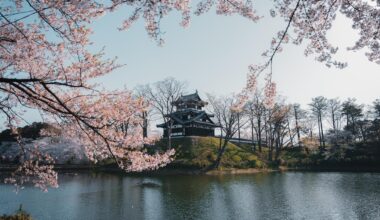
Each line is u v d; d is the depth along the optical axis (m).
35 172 11.28
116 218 18.05
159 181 35.53
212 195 25.58
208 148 57.66
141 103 9.19
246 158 55.78
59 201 22.77
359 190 27.16
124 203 22.20
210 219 17.75
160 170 47.12
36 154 10.95
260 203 22.06
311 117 78.88
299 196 24.72
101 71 8.45
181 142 60.09
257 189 28.91
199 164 47.19
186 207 20.88
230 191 27.72
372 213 18.55
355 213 18.64
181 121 66.81
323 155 58.84
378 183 31.83
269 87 8.51
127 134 9.69
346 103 72.25
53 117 8.80
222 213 19.09
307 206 20.80
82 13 7.44
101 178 38.62
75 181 34.94
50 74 8.07
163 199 23.78
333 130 75.19
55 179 11.49
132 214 18.95
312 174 44.50
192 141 59.88
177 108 69.75
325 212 19.03
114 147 9.53
